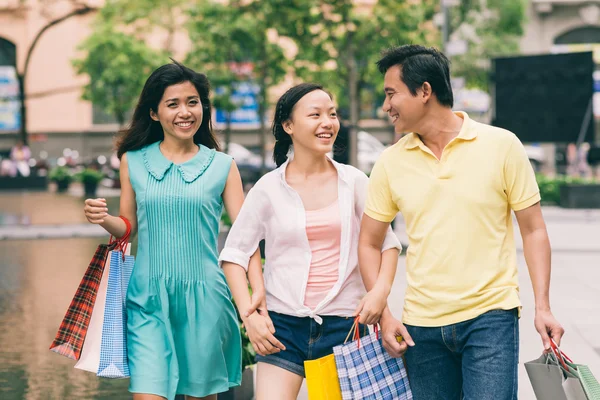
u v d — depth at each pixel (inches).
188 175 235.1
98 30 1979.6
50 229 1031.0
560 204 1368.1
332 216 211.0
